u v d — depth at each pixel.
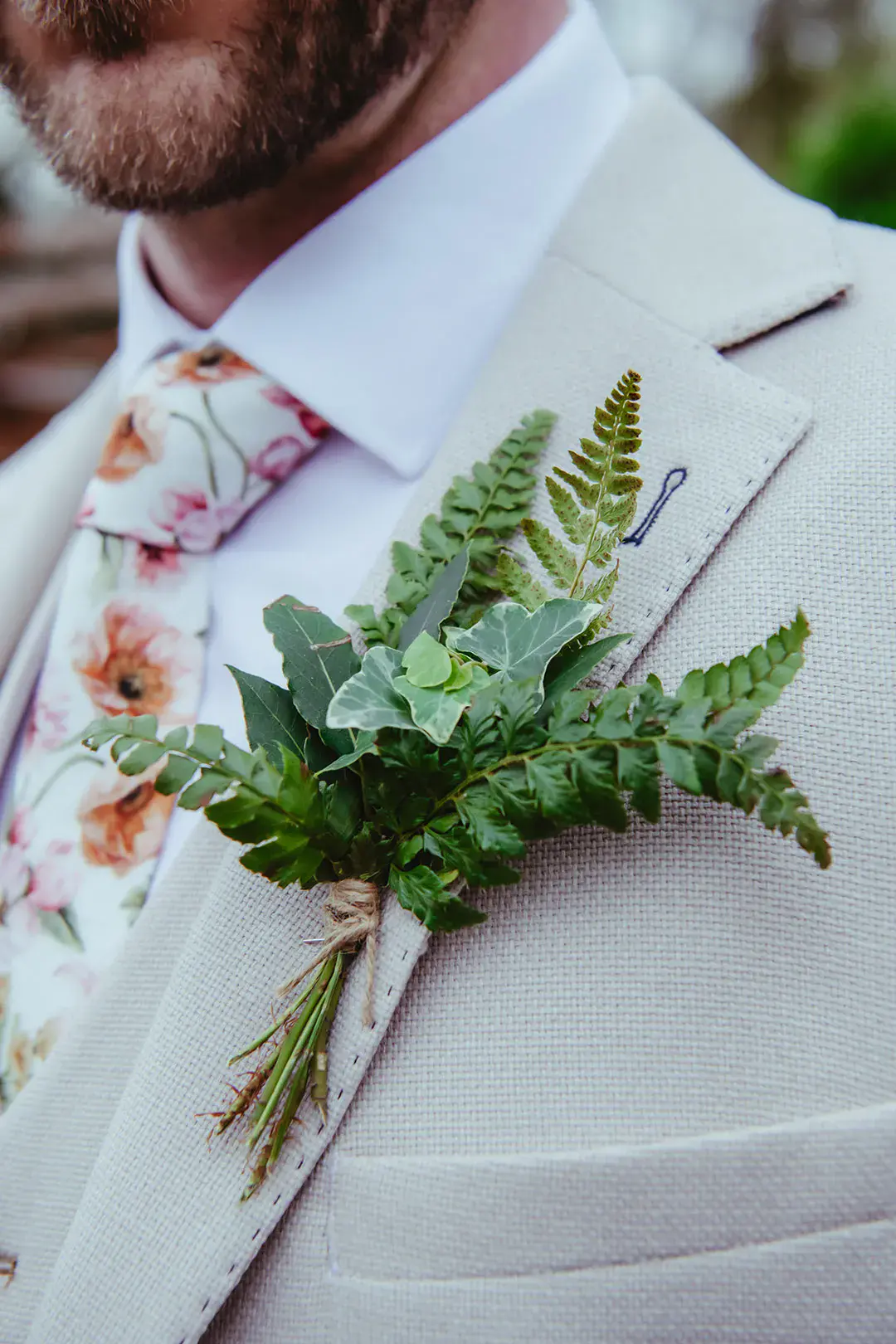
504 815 0.34
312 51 0.41
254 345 0.45
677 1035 0.35
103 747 0.44
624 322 0.41
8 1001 0.43
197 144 0.42
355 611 0.38
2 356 2.04
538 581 0.39
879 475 0.38
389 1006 0.36
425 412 0.44
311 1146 0.36
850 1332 0.34
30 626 0.50
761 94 2.89
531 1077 0.36
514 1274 0.35
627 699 0.34
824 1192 0.34
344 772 0.36
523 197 0.44
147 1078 0.37
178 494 0.45
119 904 0.43
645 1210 0.35
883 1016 0.35
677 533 0.38
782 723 0.37
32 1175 0.39
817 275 0.41
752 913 0.36
